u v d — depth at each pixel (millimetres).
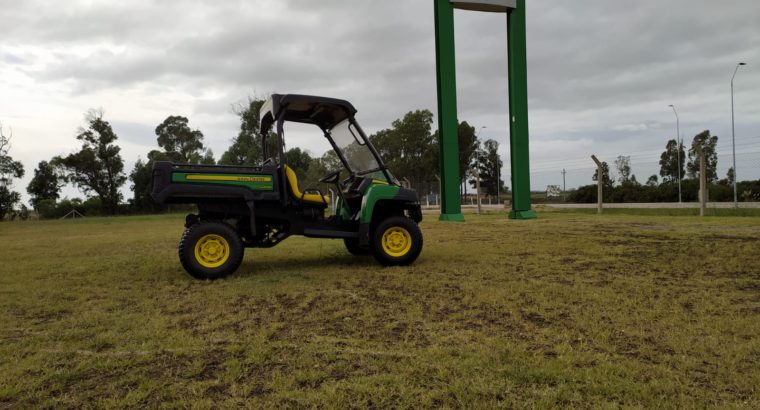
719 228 10266
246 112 30594
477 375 2344
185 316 3629
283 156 5551
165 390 2266
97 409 2096
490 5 15461
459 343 2846
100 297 4434
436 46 15477
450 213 15266
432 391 2178
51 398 2213
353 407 2051
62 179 45812
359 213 5855
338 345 2869
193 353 2777
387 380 2314
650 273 5098
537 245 7785
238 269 5883
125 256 7773
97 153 45062
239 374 2441
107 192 45594
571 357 2557
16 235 14594
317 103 5625
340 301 4027
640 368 2396
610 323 3201
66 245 10180
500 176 63406
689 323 3178
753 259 5910
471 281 4770
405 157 56031
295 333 3127
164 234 13055
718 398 2076
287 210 5660
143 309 3908
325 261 6477
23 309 4023
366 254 7051
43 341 3084
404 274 5258
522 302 3834
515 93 15961
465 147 55000
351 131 5891
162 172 5141
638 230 10203
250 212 5488
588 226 11641
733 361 2477
